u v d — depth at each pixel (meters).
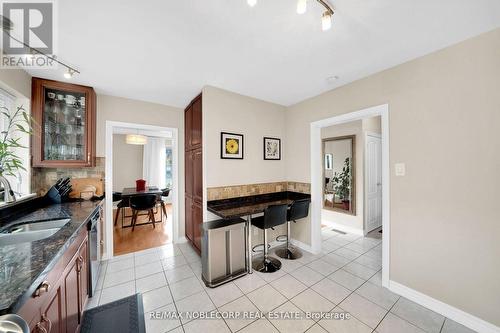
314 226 2.89
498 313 1.44
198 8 1.26
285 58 1.88
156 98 2.91
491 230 1.47
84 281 1.70
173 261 2.67
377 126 4.02
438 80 1.72
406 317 1.67
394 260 2.00
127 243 3.30
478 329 1.51
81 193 2.48
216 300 1.89
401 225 1.94
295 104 3.17
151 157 6.84
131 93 2.70
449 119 1.66
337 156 4.08
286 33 1.53
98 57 1.81
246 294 1.97
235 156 2.73
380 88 2.11
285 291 2.02
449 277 1.66
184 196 3.36
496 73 1.45
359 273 2.35
